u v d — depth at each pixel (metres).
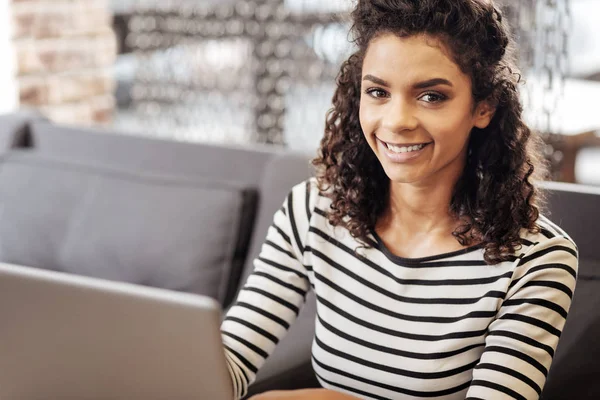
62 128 2.43
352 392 1.32
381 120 1.19
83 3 3.08
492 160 1.26
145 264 2.10
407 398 1.27
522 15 2.07
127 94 4.05
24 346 0.99
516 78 1.26
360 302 1.31
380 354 1.28
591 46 3.39
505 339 1.18
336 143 1.37
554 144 2.08
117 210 2.17
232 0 3.12
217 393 0.95
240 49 3.16
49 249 2.24
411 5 1.15
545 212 1.56
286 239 1.41
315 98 3.02
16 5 2.85
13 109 2.89
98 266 2.16
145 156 2.26
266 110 3.16
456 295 1.25
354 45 1.28
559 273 1.20
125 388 0.98
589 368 1.46
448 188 1.27
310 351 1.68
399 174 1.20
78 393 1.01
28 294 0.95
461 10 1.15
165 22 3.27
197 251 2.04
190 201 2.09
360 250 1.33
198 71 3.26
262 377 1.56
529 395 1.14
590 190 1.55
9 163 2.38
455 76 1.16
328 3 2.87
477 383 1.16
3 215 2.33
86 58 3.11
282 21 3.03
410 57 1.15
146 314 0.92
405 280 1.28
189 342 0.92
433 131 1.16
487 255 1.23
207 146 2.20
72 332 0.96
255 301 1.37
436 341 1.24
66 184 2.27
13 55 2.87
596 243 1.52
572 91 3.24
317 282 1.35
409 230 1.31
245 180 2.12
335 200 1.35
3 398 1.05
